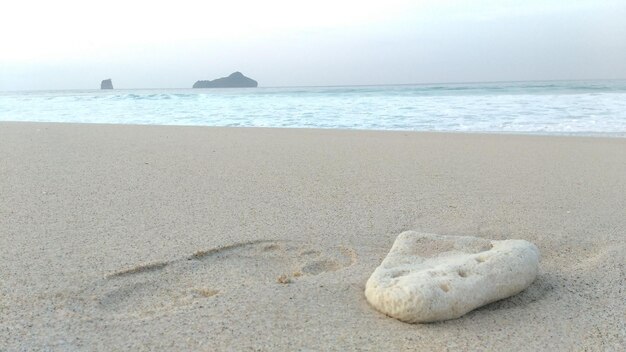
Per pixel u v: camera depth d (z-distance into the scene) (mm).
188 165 5207
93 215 3320
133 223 3148
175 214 3359
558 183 4391
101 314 1971
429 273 2068
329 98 20062
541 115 11195
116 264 2463
